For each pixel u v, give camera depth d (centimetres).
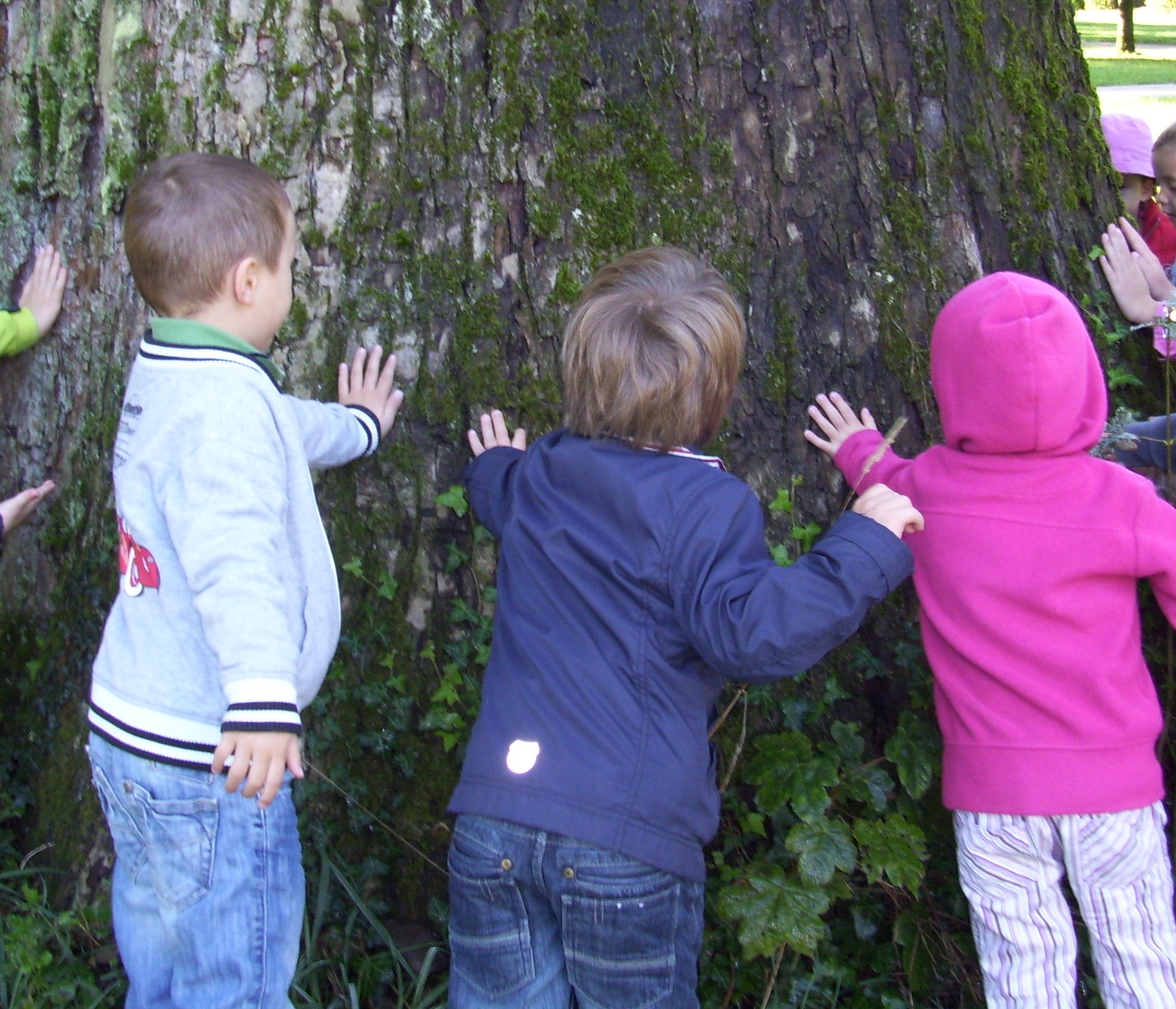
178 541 174
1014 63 255
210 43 231
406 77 229
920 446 243
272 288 197
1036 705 204
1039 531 207
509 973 187
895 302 241
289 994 224
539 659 187
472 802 183
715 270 217
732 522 185
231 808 181
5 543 267
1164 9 2430
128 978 210
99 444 252
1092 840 202
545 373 234
